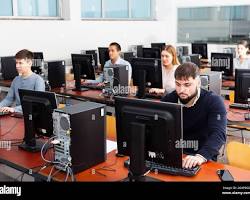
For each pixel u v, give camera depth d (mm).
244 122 2875
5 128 2713
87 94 4156
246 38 8641
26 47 6238
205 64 7617
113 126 2566
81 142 1845
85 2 7504
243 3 8484
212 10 9039
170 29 9477
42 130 2172
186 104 2199
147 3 9164
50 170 1886
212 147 1987
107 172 1874
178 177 1776
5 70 5500
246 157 2133
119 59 4750
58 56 6793
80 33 7164
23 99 2195
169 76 4027
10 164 2008
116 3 8203
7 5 6199
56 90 4469
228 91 4633
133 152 1677
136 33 8523
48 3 6836
